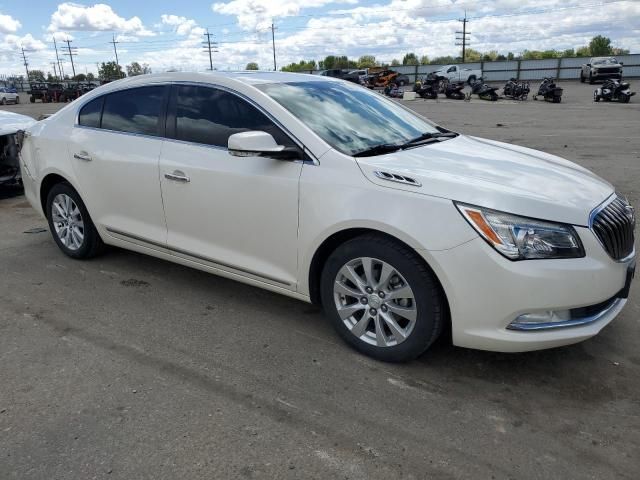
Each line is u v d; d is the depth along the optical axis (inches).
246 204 137.9
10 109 1379.2
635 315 150.0
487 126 640.4
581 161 383.9
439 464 94.6
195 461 95.4
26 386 117.7
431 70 2199.8
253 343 136.5
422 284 115.0
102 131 173.3
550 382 119.2
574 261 108.6
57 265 191.5
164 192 155.4
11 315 152.4
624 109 848.9
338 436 101.7
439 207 111.2
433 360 127.7
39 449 98.3
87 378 120.8
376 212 116.4
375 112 156.9
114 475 92.2
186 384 118.6
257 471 93.1
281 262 136.5
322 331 142.8
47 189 198.8
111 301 161.5
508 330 110.7
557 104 1007.0
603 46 3457.2
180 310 155.4
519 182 118.1
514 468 93.7
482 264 107.8
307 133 131.2
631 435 102.0
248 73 158.7
